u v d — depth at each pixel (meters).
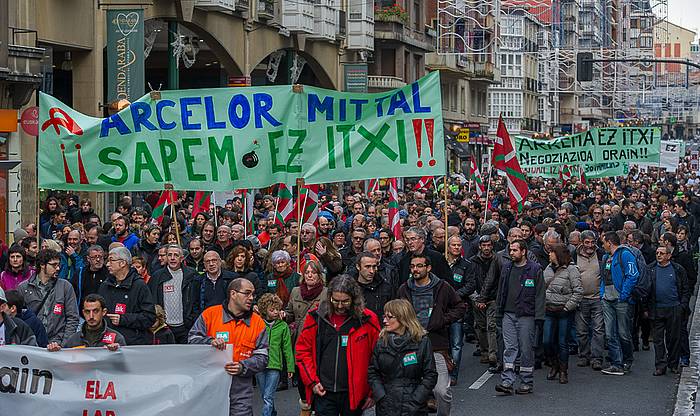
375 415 11.09
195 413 10.59
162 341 12.73
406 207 26.70
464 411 14.61
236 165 15.36
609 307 17.39
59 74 38.12
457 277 16.48
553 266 16.73
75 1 32.66
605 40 137.62
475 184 36.62
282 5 47.72
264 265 15.88
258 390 15.91
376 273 13.27
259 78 52.53
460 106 80.00
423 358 10.40
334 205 26.56
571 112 123.12
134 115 15.27
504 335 15.88
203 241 18.36
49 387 10.62
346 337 10.74
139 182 15.36
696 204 33.09
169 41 38.34
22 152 29.59
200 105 15.32
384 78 61.56
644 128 36.75
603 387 16.41
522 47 107.31
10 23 28.95
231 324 10.98
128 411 10.60
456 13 75.94
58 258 13.22
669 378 17.20
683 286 17.58
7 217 28.00
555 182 49.69
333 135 15.58
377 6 65.12
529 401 15.30
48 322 13.16
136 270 13.55
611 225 22.95
